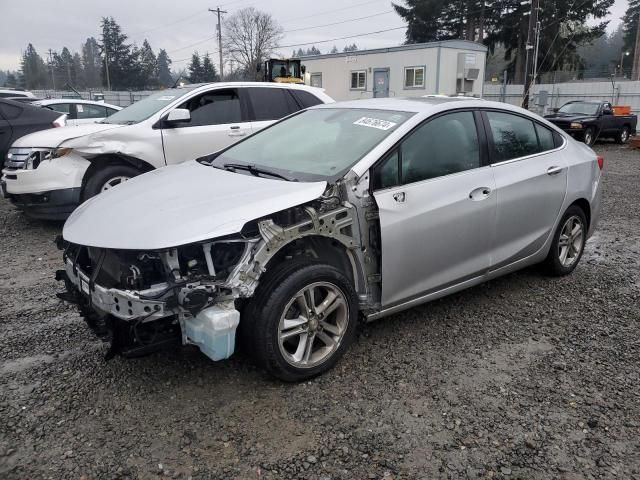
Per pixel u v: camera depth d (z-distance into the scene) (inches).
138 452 107.3
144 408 121.2
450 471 103.7
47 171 257.9
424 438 112.7
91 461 104.7
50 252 240.2
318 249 138.7
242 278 116.1
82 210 142.3
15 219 305.4
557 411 122.6
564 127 791.7
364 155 139.9
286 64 1000.9
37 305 178.9
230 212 118.7
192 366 138.2
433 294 155.9
